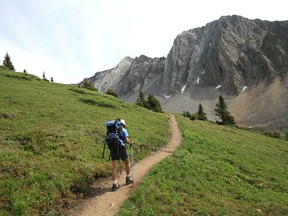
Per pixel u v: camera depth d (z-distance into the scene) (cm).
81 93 5503
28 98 3428
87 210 1133
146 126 3584
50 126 2322
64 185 1227
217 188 1666
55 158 1538
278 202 1720
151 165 1844
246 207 1458
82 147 1898
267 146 4691
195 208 1237
